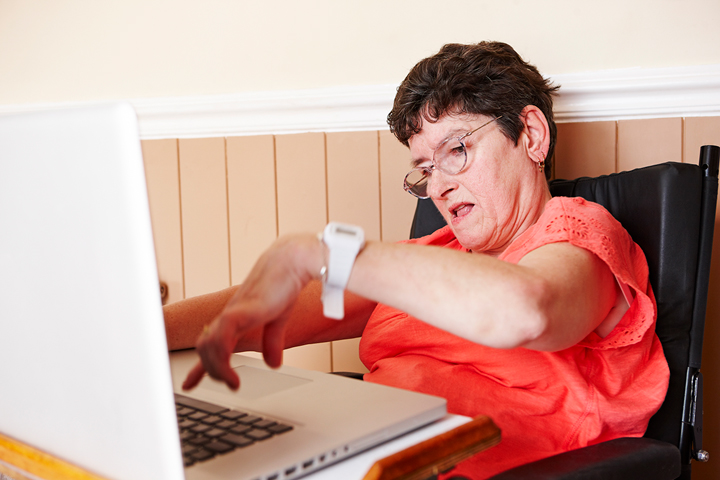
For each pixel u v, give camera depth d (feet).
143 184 1.08
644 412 2.56
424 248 1.77
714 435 4.07
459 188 3.09
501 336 1.66
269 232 5.15
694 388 2.85
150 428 1.17
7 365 1.43
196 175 5.28
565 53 4.26
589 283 2.06
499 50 3.30
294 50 4.95
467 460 2.44
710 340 4.05
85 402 1.28
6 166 1.23
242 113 5.06
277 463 1.35
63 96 5.67
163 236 5.46
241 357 2.57
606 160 4.20
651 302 2.56
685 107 4.00
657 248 2.91
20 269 1.30
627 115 4.13
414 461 1.42
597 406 2.49
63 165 1.15
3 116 1.23
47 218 1.21
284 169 5.03
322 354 5.09
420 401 1.75
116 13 5.40
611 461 2.09
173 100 5.20
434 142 3.14
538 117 3.06
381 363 3.01
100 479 1.29
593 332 2.66
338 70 4.86
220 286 5.36
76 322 1.24
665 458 2.24
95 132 1.09
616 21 4.13
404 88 3.23
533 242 2.43
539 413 2.56
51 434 1.40
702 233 2.90
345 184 4.90
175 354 2.67
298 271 1.71
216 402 1.83
